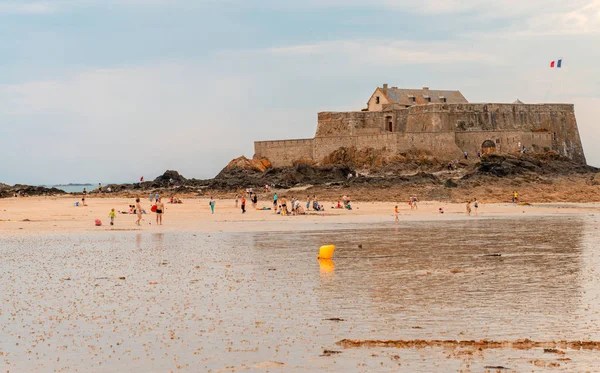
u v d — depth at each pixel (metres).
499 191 123.12
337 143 157.25
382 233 63.59
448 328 26.52
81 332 26.31
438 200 116.25
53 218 80.62
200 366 22.25
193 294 33.31
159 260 45.22
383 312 29.19
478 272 39.59
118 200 117.44
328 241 56.66
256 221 78.62
